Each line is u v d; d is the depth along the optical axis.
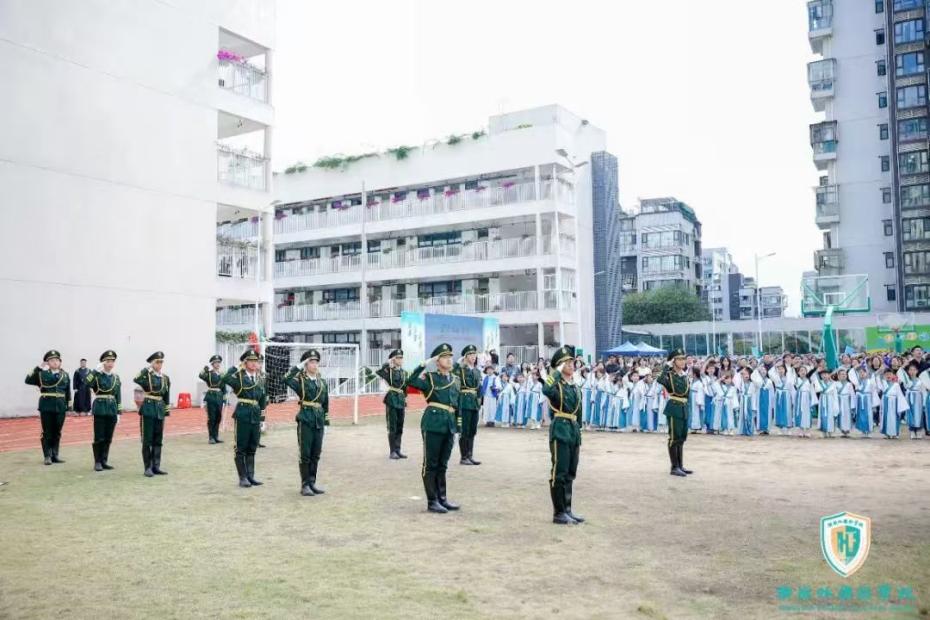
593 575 6.54
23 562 6.98
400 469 13.12
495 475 12.43
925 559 6.97
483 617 5.47
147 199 26.81
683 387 12.29
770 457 14.34
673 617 5.48
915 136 49.22
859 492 10.46
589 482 11.53
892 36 50.44
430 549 7.45
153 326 26.75
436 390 9.51
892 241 51.50
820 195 53.84
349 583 6.32
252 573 6.61
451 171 43.75
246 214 32.16
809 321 49.94
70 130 24.64
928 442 16.62
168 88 27.66
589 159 46.94
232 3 30.22
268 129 31.86
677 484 11.30
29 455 14.98
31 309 23.38
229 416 20.30
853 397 17.80
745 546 7.52
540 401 21.11
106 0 25.81
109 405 13.15
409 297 45.16
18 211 23.19
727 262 105.88
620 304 47.25
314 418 10.66
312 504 9.84
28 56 23.61
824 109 56.22
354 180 46.97
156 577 6.50
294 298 49.44
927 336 40.91
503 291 42.81
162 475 12.38
